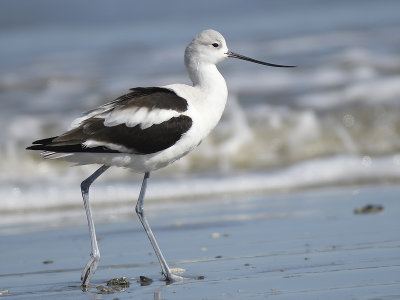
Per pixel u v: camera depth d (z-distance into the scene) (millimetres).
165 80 21641
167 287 8211
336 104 18562
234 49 25625
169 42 29500
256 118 17922
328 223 11297
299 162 16234
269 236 10648
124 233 11625
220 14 38062
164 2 41719
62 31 36281
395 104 18266
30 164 16484
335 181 14992
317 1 37875
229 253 9758
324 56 23156
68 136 8727
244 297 7578
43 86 22469
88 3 42438
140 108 8992
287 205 13062
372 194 13523
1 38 34969
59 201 14336
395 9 32906
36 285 8625
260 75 21453
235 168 16266
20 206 14078
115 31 35031
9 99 21047
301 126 17547
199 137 9312
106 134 8836
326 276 8234
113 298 7840
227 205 13430
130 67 24312
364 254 9195
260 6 38906
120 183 15188
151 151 9039
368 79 20078
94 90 21422
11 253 10523
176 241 10773
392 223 10984
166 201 14211
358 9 34031
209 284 8227
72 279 8891
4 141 17406
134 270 9211
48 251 10578
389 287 7633
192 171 16172
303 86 20109
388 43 24344
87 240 11266
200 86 9602
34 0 42781
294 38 27156
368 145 16953
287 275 8398
